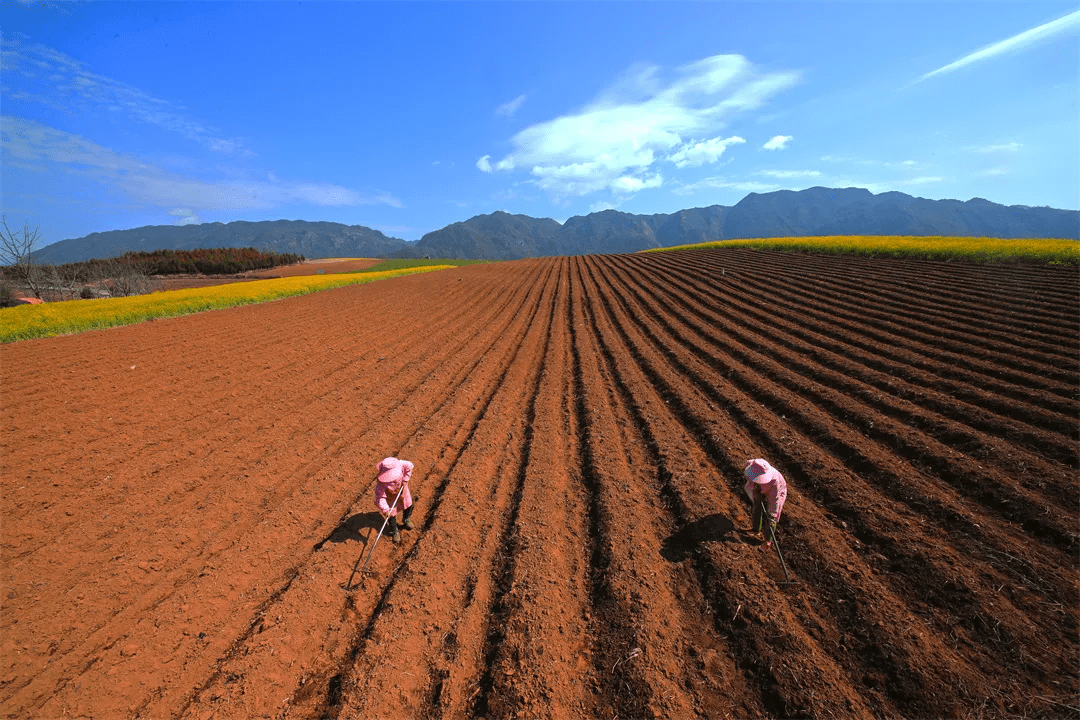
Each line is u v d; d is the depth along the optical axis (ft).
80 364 41.57
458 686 12.87
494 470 25.14
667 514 20.68
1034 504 18.17
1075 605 14.03
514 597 15.84
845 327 47.78
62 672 12.94
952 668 12.50
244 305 82.94
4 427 28.27
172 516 20.10
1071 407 25.13
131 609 15.19
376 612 15.60
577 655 13.92
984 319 45.32
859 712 11.68
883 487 21.03
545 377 41.42
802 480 22.47
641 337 54.19
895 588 15.44
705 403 32.63
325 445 27.58
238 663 13.26
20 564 16.85
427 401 35.32
